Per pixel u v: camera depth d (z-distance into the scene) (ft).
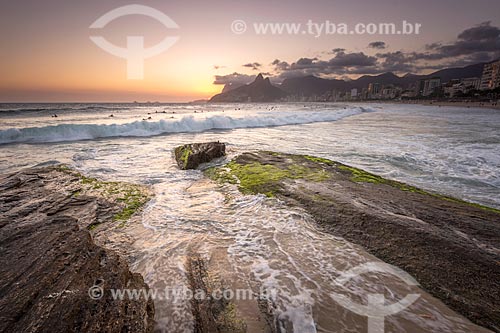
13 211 17.72
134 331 8.50
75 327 7.88
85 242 12.20
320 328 9.87
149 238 16.44
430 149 43.14
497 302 11.24
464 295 11.62
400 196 22.18
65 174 27.66
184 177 28.96
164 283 12.10
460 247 14.76
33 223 15.44
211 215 19.72
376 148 44.32
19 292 8.86
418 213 18.86
